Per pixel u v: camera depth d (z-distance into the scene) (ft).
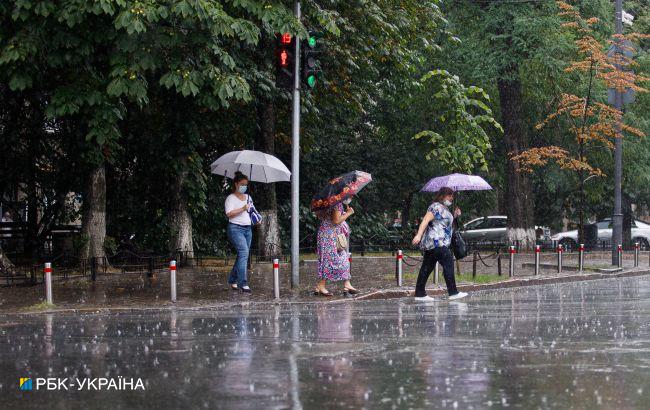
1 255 80.23
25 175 99.14
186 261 97.35
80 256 87.35
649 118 155.33
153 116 92.58
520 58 141.38
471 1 146.00
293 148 67.67
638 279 90.68
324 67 97.86
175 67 65.05
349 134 161.48
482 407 24.76
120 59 64.18
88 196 88.48
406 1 105.50
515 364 31.86
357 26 96.48
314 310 53.93
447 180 79.41
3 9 62.49
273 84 89.81
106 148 86.33
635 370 30.60
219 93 65.46
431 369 30.78
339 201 61.05
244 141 108.17
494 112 156.66
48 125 93.81
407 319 47.70
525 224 149.89
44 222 105.81
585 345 36.88
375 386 27.76
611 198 177.88
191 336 40.37
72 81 66.90
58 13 60.44
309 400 25.73
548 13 143.02
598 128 102.37
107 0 58.95
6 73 64.90
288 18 65.05
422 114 156.15
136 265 86.99
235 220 65.21
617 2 102.27
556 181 155.33
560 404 25.09
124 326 45.03
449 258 62.18
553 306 56.24
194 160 99.09
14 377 29.89
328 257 61.98
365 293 63.26
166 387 27.89
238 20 64.18
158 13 59.62
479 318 48.19
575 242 170.40
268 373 30.14
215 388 27.61
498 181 166.91
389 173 163.43
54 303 57.62
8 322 47.70
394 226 163.43
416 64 143.13
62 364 32.50
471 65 146.61
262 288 68.90
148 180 101.91
